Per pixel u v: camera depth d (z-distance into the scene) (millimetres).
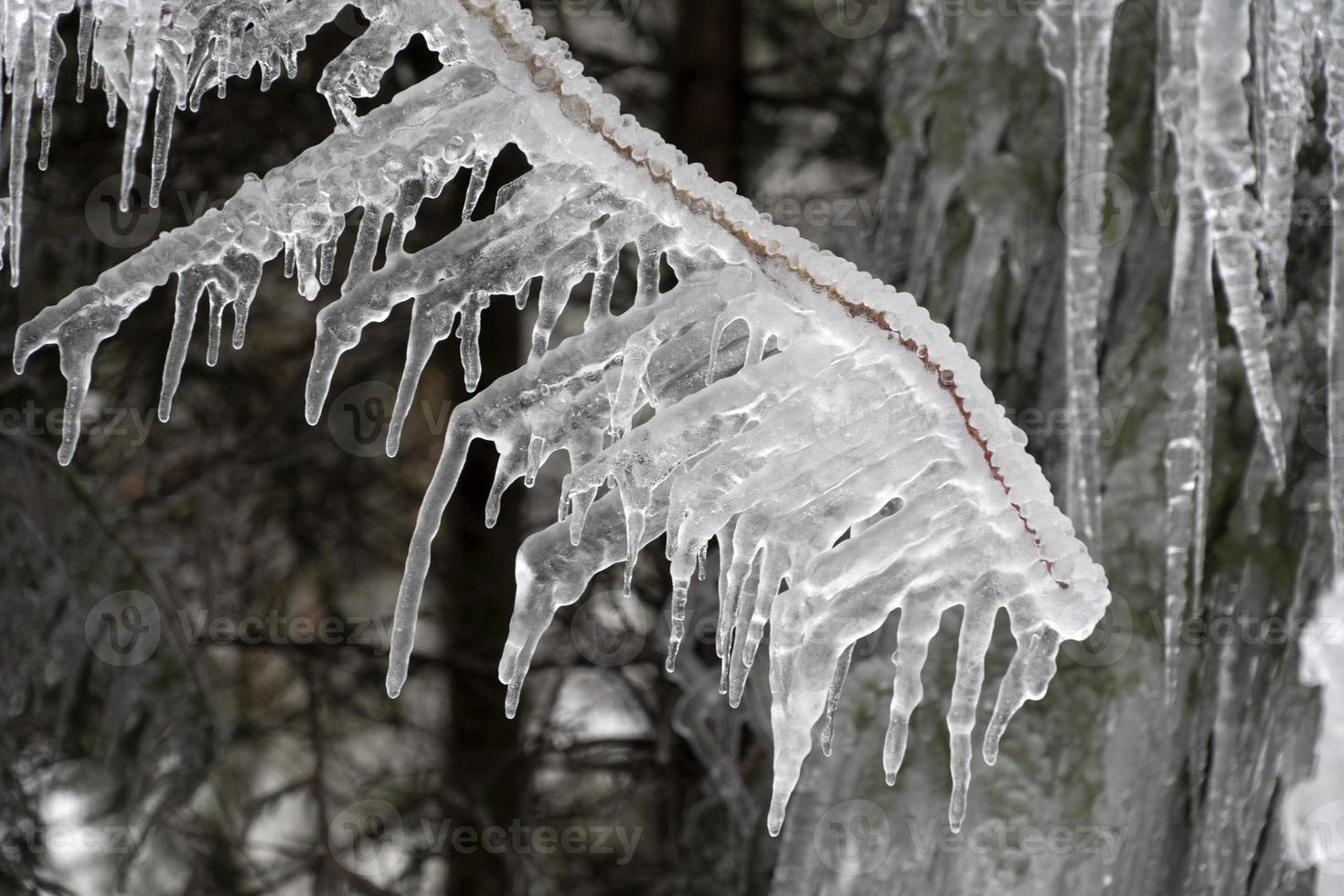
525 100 3281
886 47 9430
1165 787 4250
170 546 7402
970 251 4805
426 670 9727
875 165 9820
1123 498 4312
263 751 9125
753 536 3281
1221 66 3852
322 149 3299
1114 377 4496
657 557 9211
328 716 9539
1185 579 4184
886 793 4559
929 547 3281
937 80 4973
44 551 6551
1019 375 4809
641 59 10453
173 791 6809
